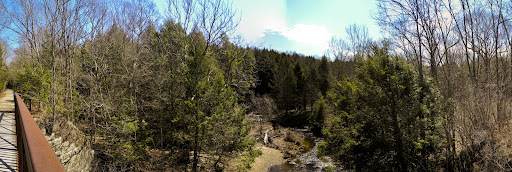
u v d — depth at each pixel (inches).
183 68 514.3
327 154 566.6
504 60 498.6
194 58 518.6
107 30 670.5
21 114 136.0
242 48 694.5
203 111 511.5
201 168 547.5
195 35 611.8
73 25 520.7
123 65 610.5
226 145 522.9
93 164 474.3
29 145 67.8
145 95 598.2
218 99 511.8
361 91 513.7
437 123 449.7
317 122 1222.3
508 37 489.1
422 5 537.3
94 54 575.5
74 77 546.6
